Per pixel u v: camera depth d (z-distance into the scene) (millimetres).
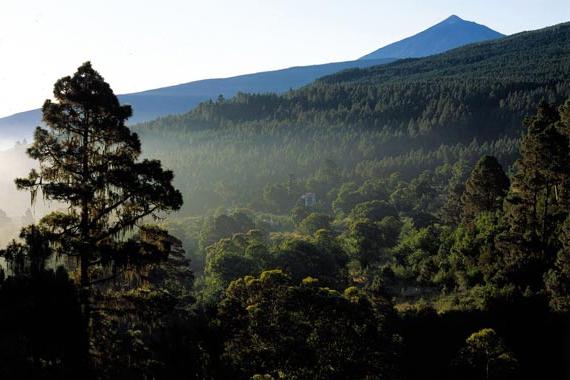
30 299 16094
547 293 45125
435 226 102688
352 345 31281
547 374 38438
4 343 15602
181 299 46750
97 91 19438
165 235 20922
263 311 31469
